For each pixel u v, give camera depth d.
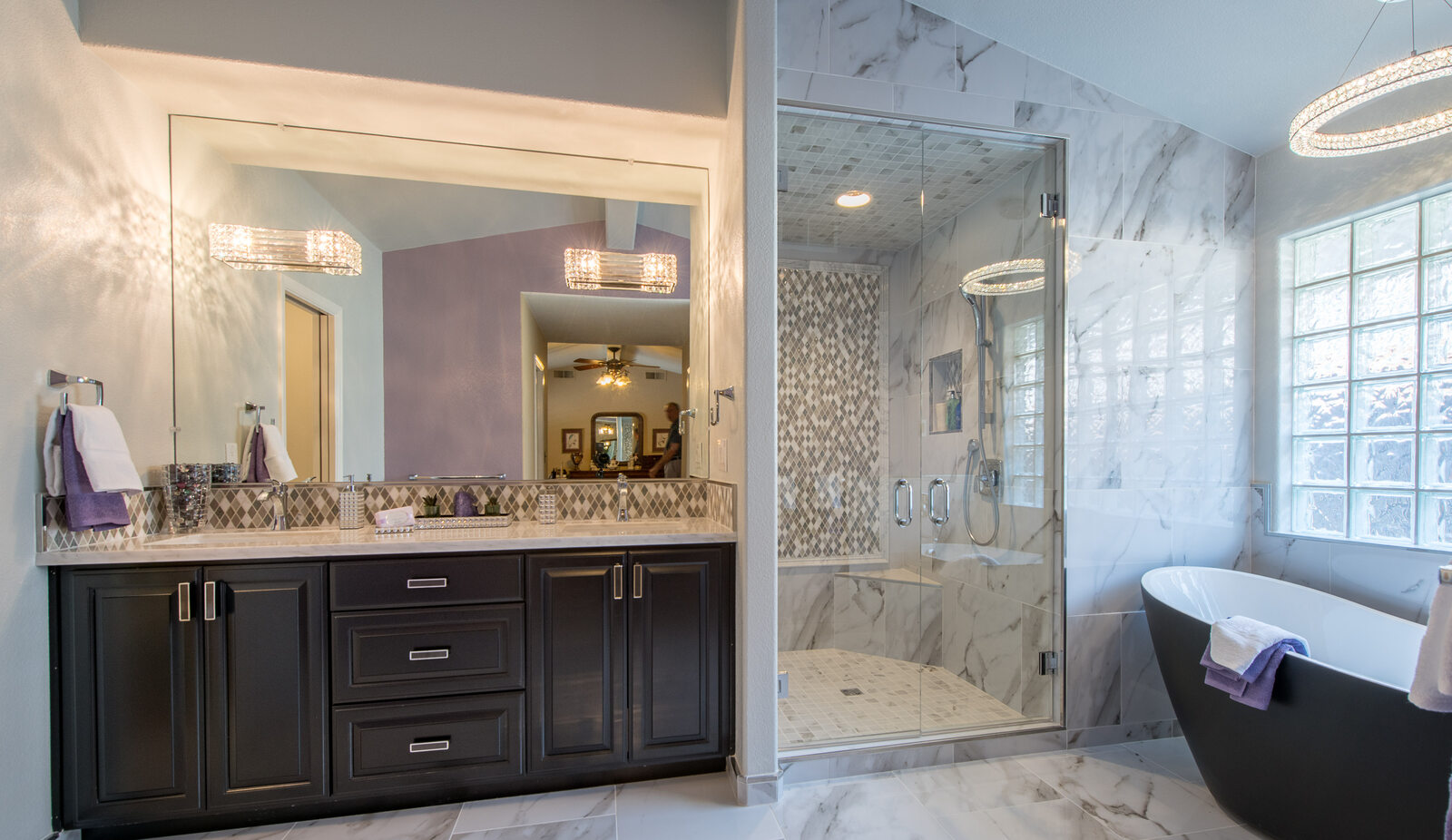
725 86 2.17
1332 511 2.41
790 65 2.17
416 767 1.89
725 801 1.97
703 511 2.63
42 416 1.69
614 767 2.04
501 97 2.02
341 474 2.37
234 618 1.78
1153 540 2.51
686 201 2.65
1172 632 2.04
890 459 2.60
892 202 2.55
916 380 2.62
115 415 1.95
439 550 1.89
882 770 2.18
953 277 2.59
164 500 2.17
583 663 2.00
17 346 1.61
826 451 2.58
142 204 2.05
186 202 2.23
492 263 2.51
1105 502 2.46
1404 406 2.22
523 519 2.50
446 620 1.91
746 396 1.98
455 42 1.96
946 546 2.59
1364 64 2.21
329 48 1.88
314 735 1.82
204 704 1.77
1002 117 2.36
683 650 2.07
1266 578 2.42
